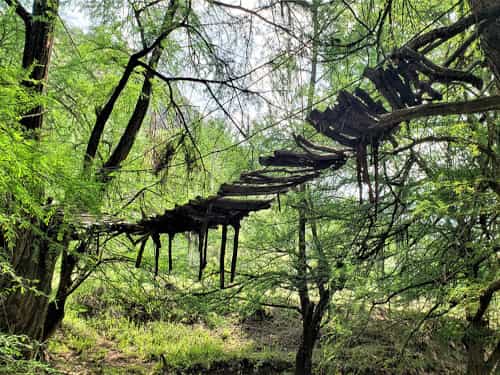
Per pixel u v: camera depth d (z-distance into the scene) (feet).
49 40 19.03
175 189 24.41
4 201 12.98
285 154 10.86
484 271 20.47
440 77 10.98
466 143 17.43
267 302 32.81
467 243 17.85
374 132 10.82
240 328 43.65
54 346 34.53
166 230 13.64
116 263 26.00
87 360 34.37
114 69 23.79
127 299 28.48
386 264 25.12
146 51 20.97
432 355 29.19
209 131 25.39
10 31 18.85
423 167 20.01
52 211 13.98
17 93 11.79
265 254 29.96
